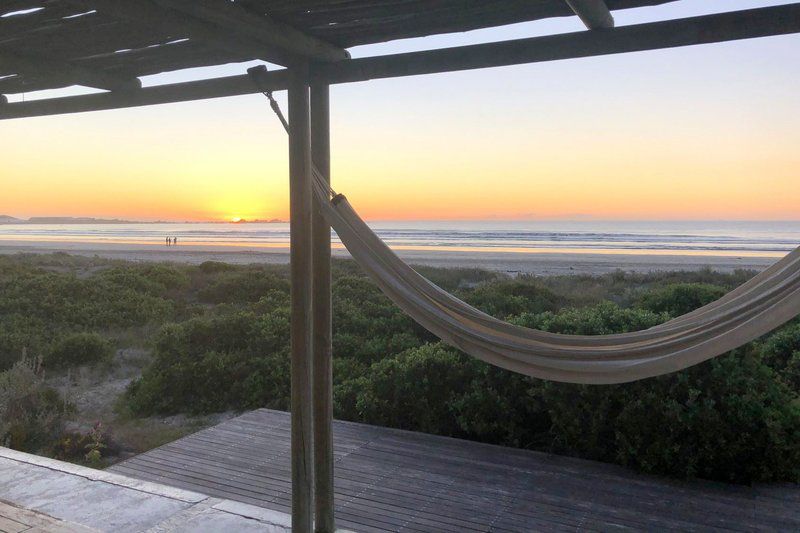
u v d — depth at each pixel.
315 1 1.88
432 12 1.98
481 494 3.25
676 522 2.90
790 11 1.64
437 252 39.09
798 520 2.91
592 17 1.81
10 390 5.41
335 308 8.37
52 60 2.48
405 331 7.57
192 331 6.91
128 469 3.69
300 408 2.47
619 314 4.44
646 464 3.48
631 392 3.67
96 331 9.48
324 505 2.63
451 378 4.38
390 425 4.55
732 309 1.79
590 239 56.47
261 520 2.87
